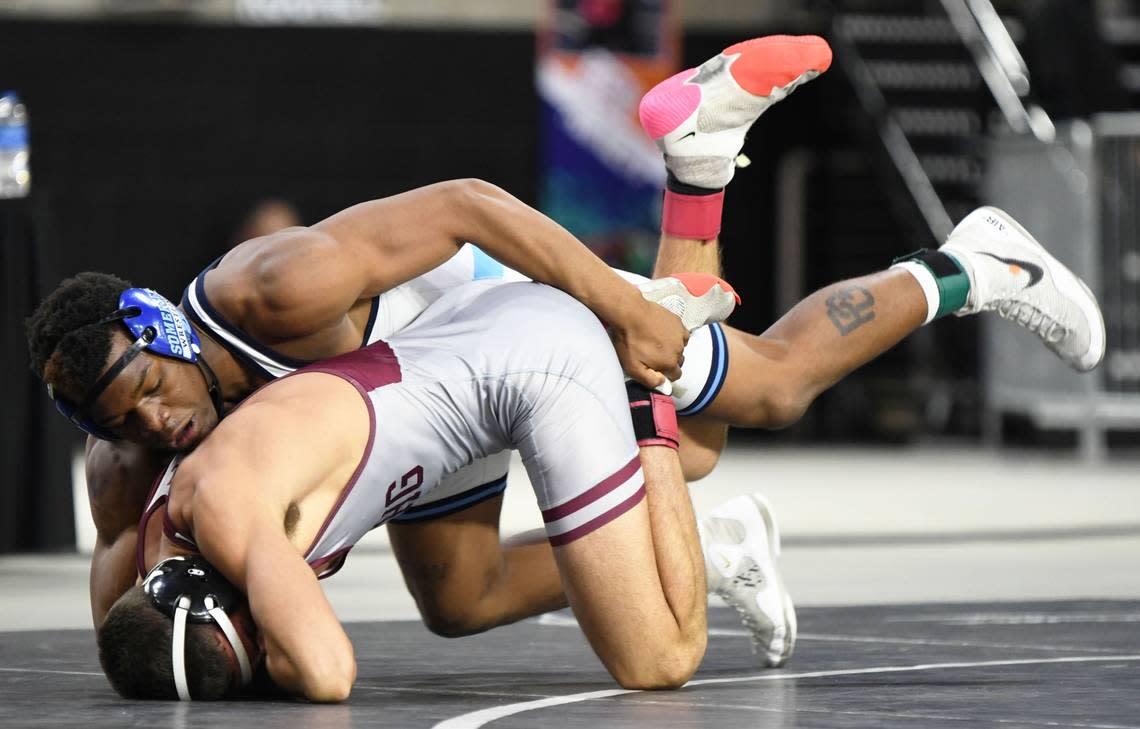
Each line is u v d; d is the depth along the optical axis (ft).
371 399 28.50
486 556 33.60
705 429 35.19
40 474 55.57
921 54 118.11
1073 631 36.22
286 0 114.01
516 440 29.48
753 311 119.75
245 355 29.78
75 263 111.96
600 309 30.04
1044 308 37.83
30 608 42.47
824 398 118.01
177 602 26.48
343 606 43.29
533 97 116.06
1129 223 91.30
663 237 35.04
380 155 115.24
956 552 54.95
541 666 32.30
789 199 119.75
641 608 28.25
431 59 115.24
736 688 28.68
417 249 29.71
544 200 108.99
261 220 93.09
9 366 54.80
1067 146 91.61
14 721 24.54
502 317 29.71
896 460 98.73
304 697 26.53
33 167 111.24
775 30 118.21
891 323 35.45
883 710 25.66
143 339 27.48
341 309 29.43
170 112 112.78
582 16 108.27
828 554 54.49
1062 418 97.09
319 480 27.81
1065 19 104.68
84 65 111.75
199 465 27.55
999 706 25.98
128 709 25.80
